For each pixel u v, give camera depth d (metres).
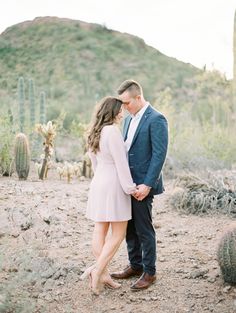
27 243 5.66
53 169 10.16
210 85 20.23
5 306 4.25
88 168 9.31
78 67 37.59
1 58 38.84
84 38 42.34
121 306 4.61
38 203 6.94
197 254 5.65
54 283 4.93
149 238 4.80
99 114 4.68
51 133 8.76
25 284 4.79
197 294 4.77
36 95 27.38
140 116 4.73
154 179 4.57
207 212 7.14
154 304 4.64
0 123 9.83
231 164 10.59
